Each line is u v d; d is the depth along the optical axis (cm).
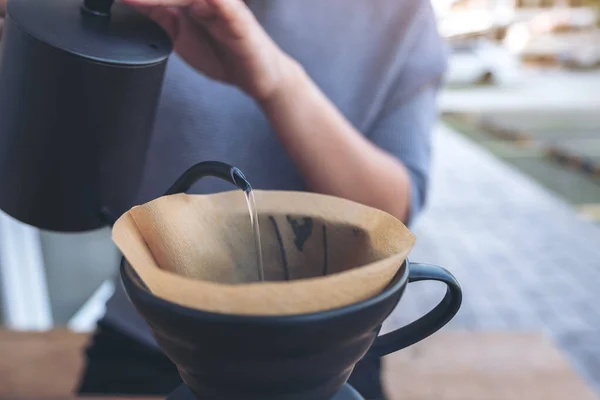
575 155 471
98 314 181
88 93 41
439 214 335
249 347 24
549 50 960
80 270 187
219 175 34
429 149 91
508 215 335
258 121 81
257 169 80
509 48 945
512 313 230
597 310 233
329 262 35
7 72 42
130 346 85
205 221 35
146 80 43
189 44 60
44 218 45
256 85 63
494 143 527
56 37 40
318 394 28
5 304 150
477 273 263
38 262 161
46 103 41
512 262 275
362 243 34
